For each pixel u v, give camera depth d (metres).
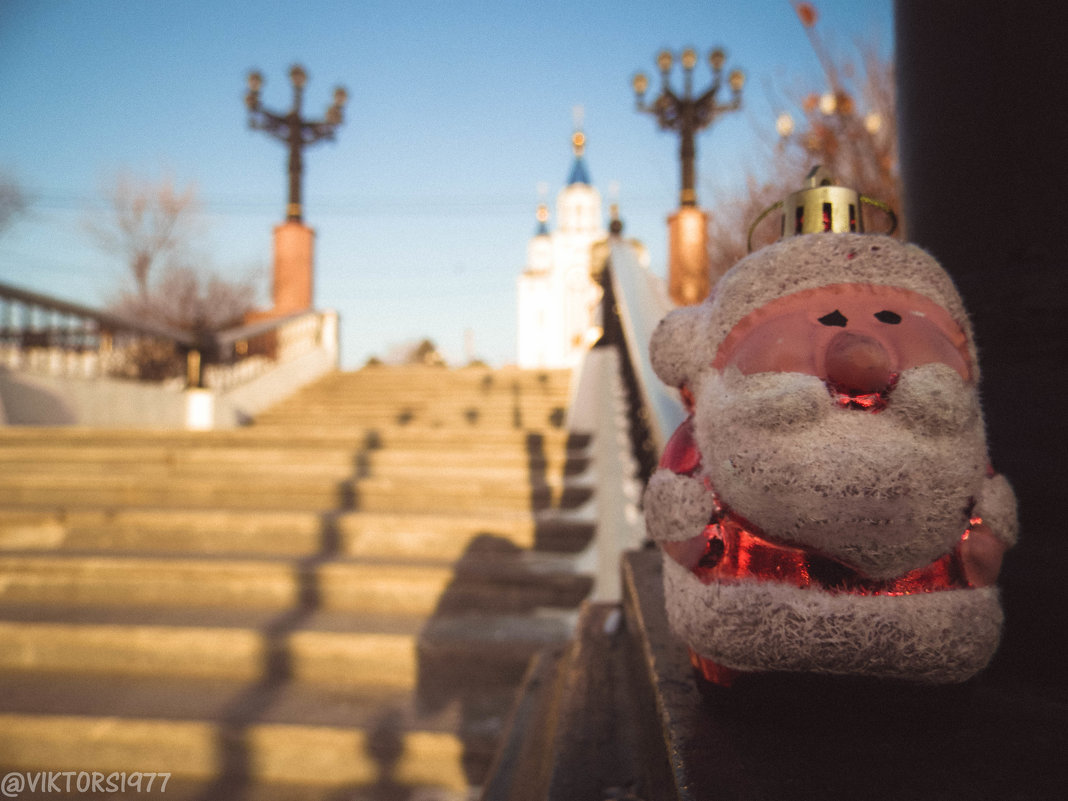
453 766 2.17
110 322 6.65
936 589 0.78
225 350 7.99
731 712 0.89
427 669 2.64
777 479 0.73
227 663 2.71
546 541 3.46
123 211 26.09
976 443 0.76
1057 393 1.22
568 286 51.00
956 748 0.82
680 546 0.88
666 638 1.31
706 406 0.85
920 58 1.57
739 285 0.87
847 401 0.75
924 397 0.71
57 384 6.02
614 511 3.42
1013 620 1.16
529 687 2.16
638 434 3.62
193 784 2.23
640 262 5.62
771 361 0.78
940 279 0.85
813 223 0.96
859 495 0.71
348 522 3.54
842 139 9.03
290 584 3.11
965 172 1.45
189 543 3.62
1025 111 1.36
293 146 12.70
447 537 3.47
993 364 1.33
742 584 0.81
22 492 4.20
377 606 3.07
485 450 4.72
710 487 0.86
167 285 26.16
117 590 3.17
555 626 2.84
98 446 4.86
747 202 10.99
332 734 2.22
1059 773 0.75
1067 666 1.11
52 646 2.76
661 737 0.97
